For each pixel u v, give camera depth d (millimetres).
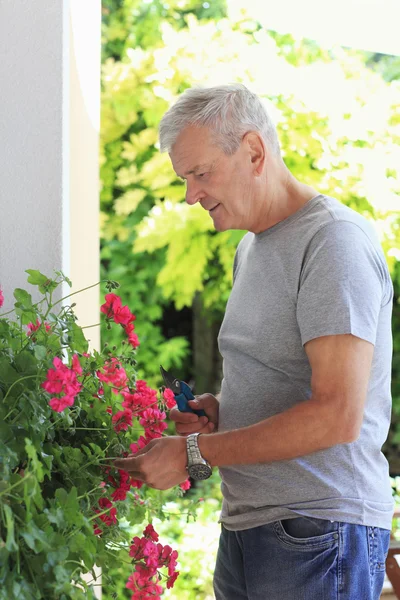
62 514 1358
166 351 6152
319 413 1617
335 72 5090
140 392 1808
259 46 5086
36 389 1549
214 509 4879
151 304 6105
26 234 2045
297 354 1767
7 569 1253
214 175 1798
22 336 1711
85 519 1378
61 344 1743
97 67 2475
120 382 1746
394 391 6004
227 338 1904
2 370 1537
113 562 1620
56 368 1481
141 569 1638
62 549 1315
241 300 1882
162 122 1838
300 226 1776
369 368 1652
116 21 5766
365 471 1755
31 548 1301
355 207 5160
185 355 6387
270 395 1800
